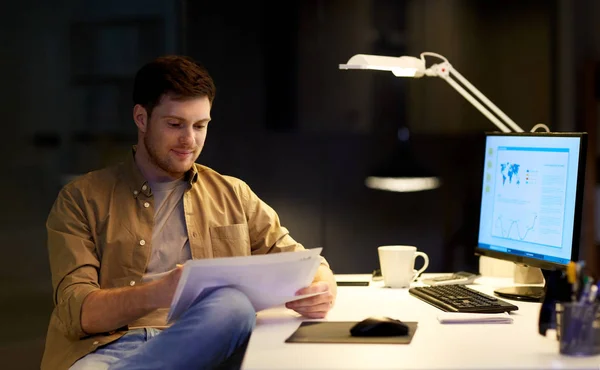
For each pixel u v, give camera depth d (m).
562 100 4.61
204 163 4.44
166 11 4.32
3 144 4.20
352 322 1.94
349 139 4.54
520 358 1.56
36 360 4.15
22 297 4.18
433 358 1.56
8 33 4.20
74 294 2.09
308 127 4.50
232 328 1.83
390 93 4.55
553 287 1.70
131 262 2.28
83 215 2.27
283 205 4.53
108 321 2.03
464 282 2.51
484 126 4.59
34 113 4.23
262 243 2.47
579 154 2.13
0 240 4.16
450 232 4.62
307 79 4.49
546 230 2.23
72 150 4.27
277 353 1.62
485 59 4.57
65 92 4.26
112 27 4.29
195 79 2.29
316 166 4.53
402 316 2.00
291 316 2.05
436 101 4.57
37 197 4.23
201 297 1.92
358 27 4.50
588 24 4.62
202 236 2.37
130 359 1.82
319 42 4.48
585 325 1.56
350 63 2.57
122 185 2.34
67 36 4.26
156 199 2.36
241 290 1.93
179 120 2.27
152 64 2.32
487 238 2.48
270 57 4.46
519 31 4.57
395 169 4.54
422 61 2.66
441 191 4.62
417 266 4.62
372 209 4.59
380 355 1.59
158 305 1.97
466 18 4.54
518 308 2.09
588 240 4.63
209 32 4.40
